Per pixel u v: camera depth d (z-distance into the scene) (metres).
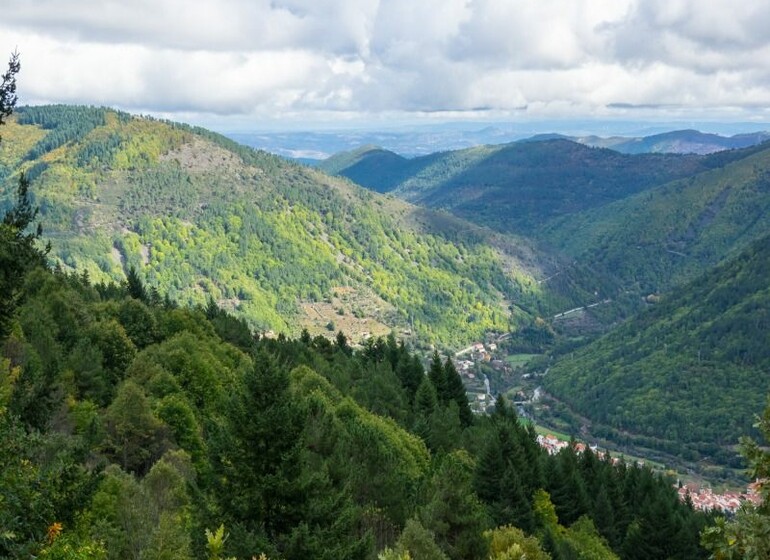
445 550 40.84
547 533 58.66
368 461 49.91
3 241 27.72
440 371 129.00
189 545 28.67
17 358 54.31
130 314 93.81
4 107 24.73
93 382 63.47
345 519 28.69
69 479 20.66
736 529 16.58
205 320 111.44
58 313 78.19
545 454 108.06
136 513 33.56
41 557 17.89
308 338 154.50
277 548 26.97
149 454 53.72
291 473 28.03
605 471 96.94
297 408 28.48
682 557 74.00
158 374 69.25
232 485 27.92
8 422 19.53
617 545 83.00
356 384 111.44
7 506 17.44
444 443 89.62
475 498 58.50
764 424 17.55
